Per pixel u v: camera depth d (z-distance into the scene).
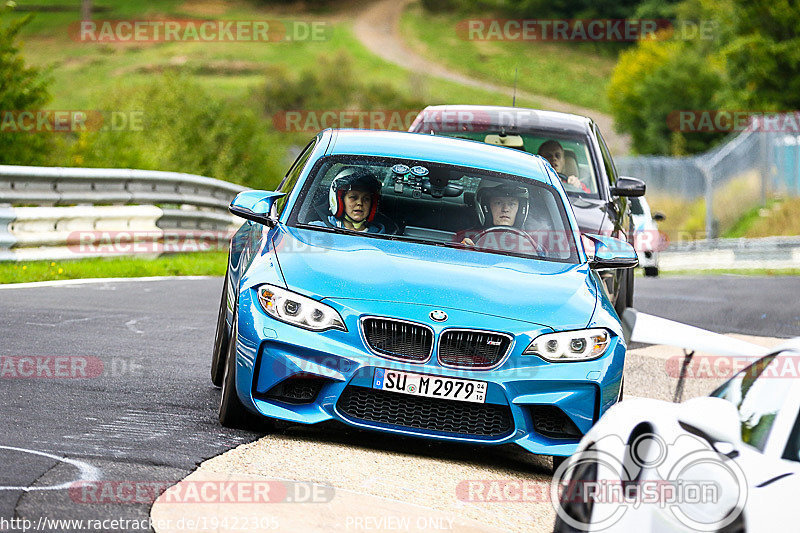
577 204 23.70
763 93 114.94
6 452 12.62
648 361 24.28
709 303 37.88
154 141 79.31
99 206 38.69
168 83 86.56
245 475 12.65
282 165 90.12
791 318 34.41
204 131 83.69
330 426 15.77
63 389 16.41
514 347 14.22
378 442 15.16
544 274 15.85
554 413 14.40
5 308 24.08
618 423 10.09
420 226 16.72
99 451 13.05
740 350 17.59
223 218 45.66
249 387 14.40
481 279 15.22
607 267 17.11
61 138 62.91
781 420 9.06
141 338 21.73
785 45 112.56
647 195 110.56
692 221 102.75
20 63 60.25
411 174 17.39
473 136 26.19
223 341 17.03
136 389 16.88
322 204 16.77
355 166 17.48
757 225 98.31
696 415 9.73
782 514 7.98
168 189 41.78
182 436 14.20
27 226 34.03
